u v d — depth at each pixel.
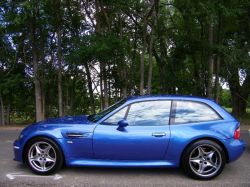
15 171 4.40
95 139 3.99
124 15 15.68
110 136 3.98
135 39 17.11
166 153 4.00
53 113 19.19
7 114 16.69
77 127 4.12
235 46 13.88
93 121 4.37
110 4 13.75
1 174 4.22
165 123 4.11
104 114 4.39
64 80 17.28
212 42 13.21
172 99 4.33
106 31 13.09
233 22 14.62
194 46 14.79
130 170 4.45
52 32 16.06
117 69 14.68
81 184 3.76
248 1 12.73
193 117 4.19
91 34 12.40
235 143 4.06
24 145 4.19
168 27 18.72
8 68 15.56
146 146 3.97
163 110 4.23
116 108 4.28
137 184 3.78
